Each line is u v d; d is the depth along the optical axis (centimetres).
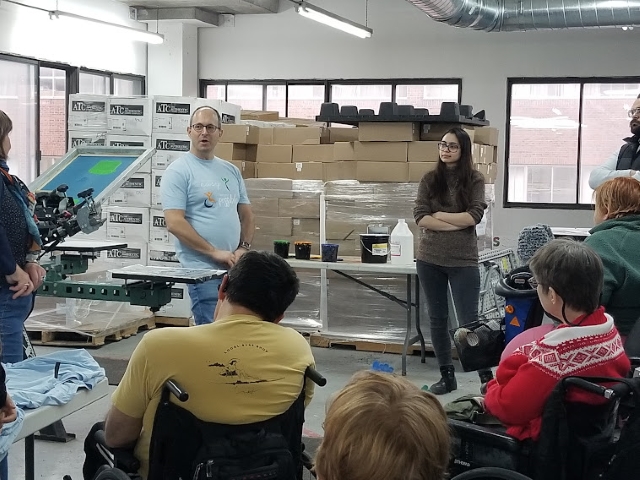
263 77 1024
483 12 762
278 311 197
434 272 439
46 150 872
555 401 186
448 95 968
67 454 349
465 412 220
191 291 370
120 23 966
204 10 1000
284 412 190
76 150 390
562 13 759
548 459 188
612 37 900
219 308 202
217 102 608
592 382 185
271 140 578
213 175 380
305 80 1010
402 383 106
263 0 972
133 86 1019
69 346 550
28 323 555
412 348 553
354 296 561
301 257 502
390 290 550
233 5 963
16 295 275
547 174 952
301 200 560
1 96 799
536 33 922
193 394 182
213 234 375
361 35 909
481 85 944
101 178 367
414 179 521
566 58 916
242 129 569
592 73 911
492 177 593
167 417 182
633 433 179
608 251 240
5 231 274
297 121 750
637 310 241
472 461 208
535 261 201
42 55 838
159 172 609
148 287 338
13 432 196
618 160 358
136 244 616
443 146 429
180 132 604
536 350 195
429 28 954
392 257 489
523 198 963
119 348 549
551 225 940
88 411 412
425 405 102
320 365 522
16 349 280
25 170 841
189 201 374
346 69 991
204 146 377
